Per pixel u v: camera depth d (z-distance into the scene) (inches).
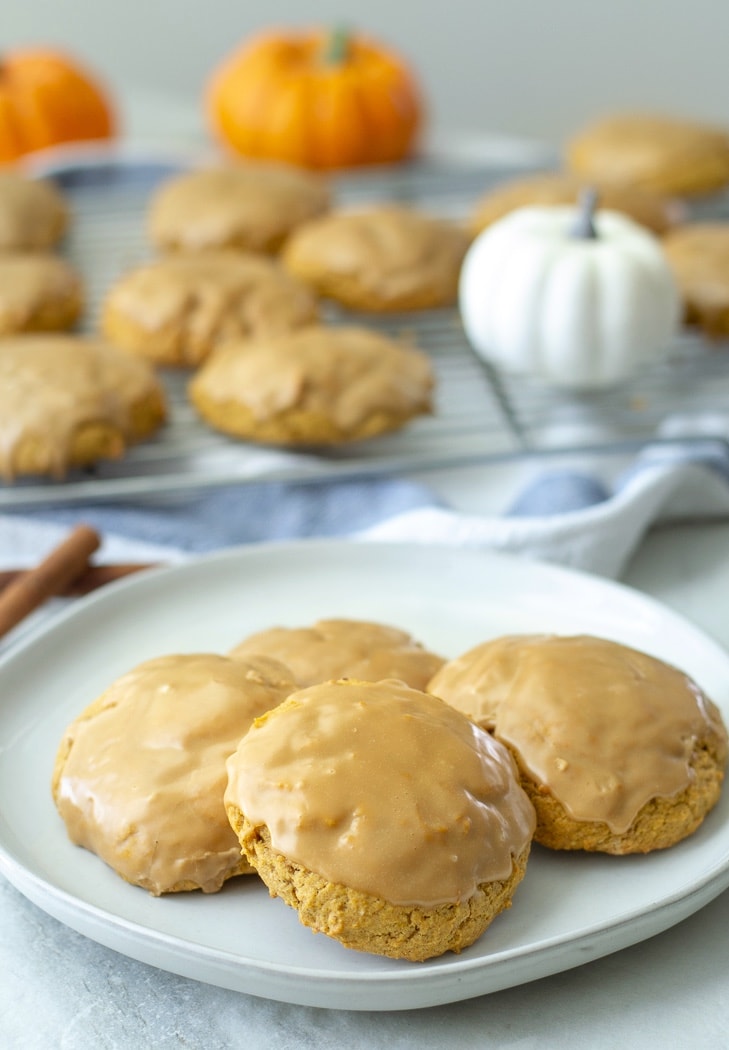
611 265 24.0
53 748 18.4
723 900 17.6
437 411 24.3
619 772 17.2
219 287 25.2
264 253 28.2
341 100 32.4
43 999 16.8
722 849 17.3
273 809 16.1
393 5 45.2
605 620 19.8
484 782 16.6
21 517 22.0
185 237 28.1
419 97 33.6
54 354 23.4
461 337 26.4
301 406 23.1
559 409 24.4
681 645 19.3
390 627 19.3
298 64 33.4
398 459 23.2
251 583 20.3
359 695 17.1
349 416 23.1
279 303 25.2
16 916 17.5
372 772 16.4
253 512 22.5
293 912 16.8
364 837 15.8
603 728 17.4
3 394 22.8
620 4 45.3
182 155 34.1
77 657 19.3
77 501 21.5
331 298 26.8
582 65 46.3
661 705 17.6
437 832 16.0
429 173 32.7
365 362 23.6
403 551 20.5
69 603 21.1
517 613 20.0
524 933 16.6
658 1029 16.5
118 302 25.4
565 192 28.1
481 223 28.3
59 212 28.9
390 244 26.6
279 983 15.4
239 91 32.9
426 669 18.6
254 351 23.8
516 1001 16.8
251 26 45.1
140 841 16.8
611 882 17.1
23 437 22.5
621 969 17.0
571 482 22.1
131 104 38.5
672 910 16.4
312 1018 16.7
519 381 25.1
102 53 45.1
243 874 17.0
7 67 33.5
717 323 25.7
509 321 24.2
